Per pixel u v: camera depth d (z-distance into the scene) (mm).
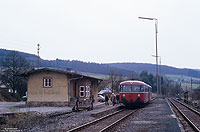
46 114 23719
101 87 87438
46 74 35188
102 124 18328
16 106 33438
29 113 22656
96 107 36000
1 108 29219
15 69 65625
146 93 38344
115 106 36750
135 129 15789
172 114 24844
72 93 38562
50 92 34969
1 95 61469
